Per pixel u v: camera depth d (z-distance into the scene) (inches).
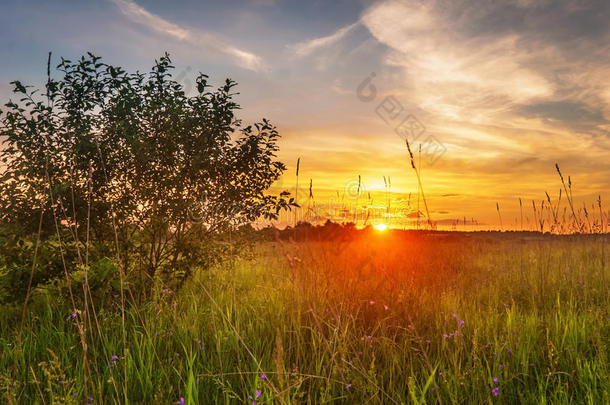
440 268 271.3
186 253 210.2
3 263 184.7
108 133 202.7
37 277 179.9
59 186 179.6
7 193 181.8
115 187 201.0
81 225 187.3
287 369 121.8
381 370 129.0
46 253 180.7
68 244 187.6
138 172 205.8
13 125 184.1
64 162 192.4
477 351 129.8
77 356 132.5
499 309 209.5
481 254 407.2
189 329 152.0
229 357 135.5
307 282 181.0
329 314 157.6
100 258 189.2
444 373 116.0
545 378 125.7
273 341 144.3
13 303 187.8
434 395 111.5
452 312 170.7
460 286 242.4
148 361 122.6
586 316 174.9
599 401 109.5
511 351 136.9
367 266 197.5
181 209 204.2
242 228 223.6
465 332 156.0
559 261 308.0
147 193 201.9
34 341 148.1
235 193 217.3
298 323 147.9
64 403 91.2
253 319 170.6
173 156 211.5
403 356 135.3
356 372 116.0
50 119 195.8
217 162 215.5
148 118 208.1
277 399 95.5
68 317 158.2
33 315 174.4
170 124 204.8
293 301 166.9
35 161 187.6
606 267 293.6
